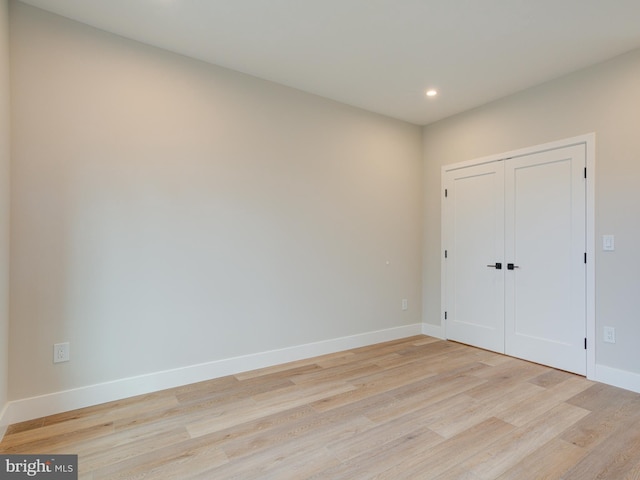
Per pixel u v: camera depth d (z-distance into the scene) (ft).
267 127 10.59
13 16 7.19
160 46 8.84
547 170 10.52
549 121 10.49
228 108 9.91
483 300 12.30
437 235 13.93
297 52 9.11
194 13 7.54
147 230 8.70
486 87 11.00
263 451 6.24
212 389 8.90
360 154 12.69
